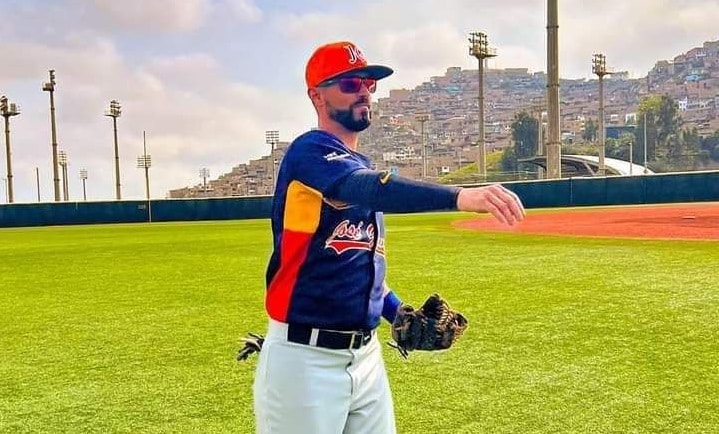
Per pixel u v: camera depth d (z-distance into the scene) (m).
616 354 5.24
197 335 6.54
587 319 6.48
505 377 4.77
